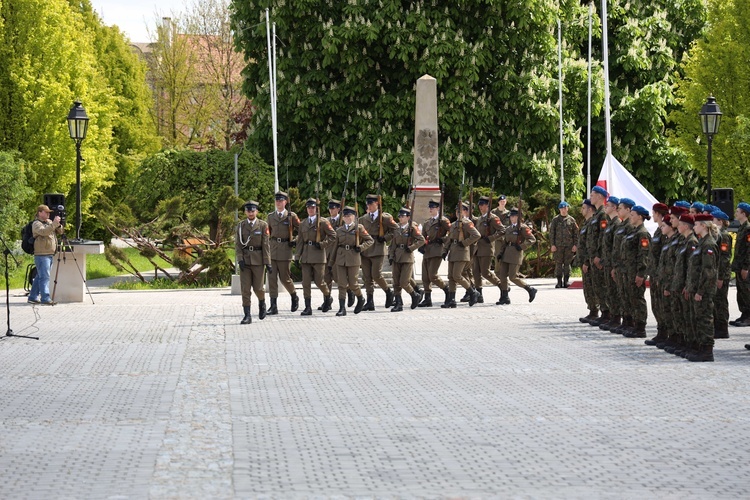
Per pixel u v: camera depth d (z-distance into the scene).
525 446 11.39
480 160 45.84
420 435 11.93
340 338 20.70
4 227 38.34
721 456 10.98
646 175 49.69
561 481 9.95
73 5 67.00
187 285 36.59
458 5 45.75
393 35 44.03
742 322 23.06
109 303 29.00
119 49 69.81
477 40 45.94
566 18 49.06
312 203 25.48
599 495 9.48
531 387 15.06
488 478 10.05
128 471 10.30
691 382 15.53
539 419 12.80
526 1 45.28
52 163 47.66
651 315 25.72
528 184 46.44
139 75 71.25
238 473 10.20
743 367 17.06
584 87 47.28
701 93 47.12
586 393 14.58
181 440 11.67
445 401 13.96
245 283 23.64
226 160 42.34
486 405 13.69
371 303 26.77
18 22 47.28
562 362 17.50
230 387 15.09
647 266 19.95
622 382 15.51
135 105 70.12
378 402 13.90
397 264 26.55
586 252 22.98
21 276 40.41
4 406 13.66
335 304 29.08
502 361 17.59
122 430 12.20
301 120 45.59
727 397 14.30
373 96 46.69
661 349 19.22
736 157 46.84
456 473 10.24
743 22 46.91
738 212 22.98
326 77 45.56
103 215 36.91
